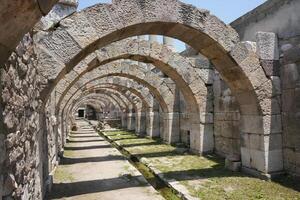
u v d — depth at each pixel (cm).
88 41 457
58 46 442
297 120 555
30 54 338
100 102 3372
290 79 576
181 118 1152
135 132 1703
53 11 445
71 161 855
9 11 173
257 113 596
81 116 4303
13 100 248
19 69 274
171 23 524
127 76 1127
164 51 858
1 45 195
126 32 509
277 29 618
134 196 501
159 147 1093
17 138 260
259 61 599
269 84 598
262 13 666
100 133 1944
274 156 585
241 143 652
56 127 779
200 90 886
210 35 568
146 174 717
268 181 559
